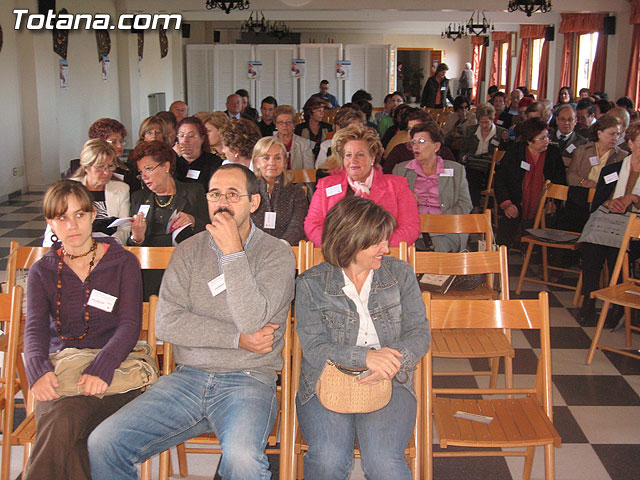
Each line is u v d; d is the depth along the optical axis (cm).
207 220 395
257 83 1650
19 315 266
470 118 1083
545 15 1809
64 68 1134
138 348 267
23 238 750
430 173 467
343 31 2420
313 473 236
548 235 559
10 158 980
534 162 633
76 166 489
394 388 255
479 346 325
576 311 525
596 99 1152
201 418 246
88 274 264
